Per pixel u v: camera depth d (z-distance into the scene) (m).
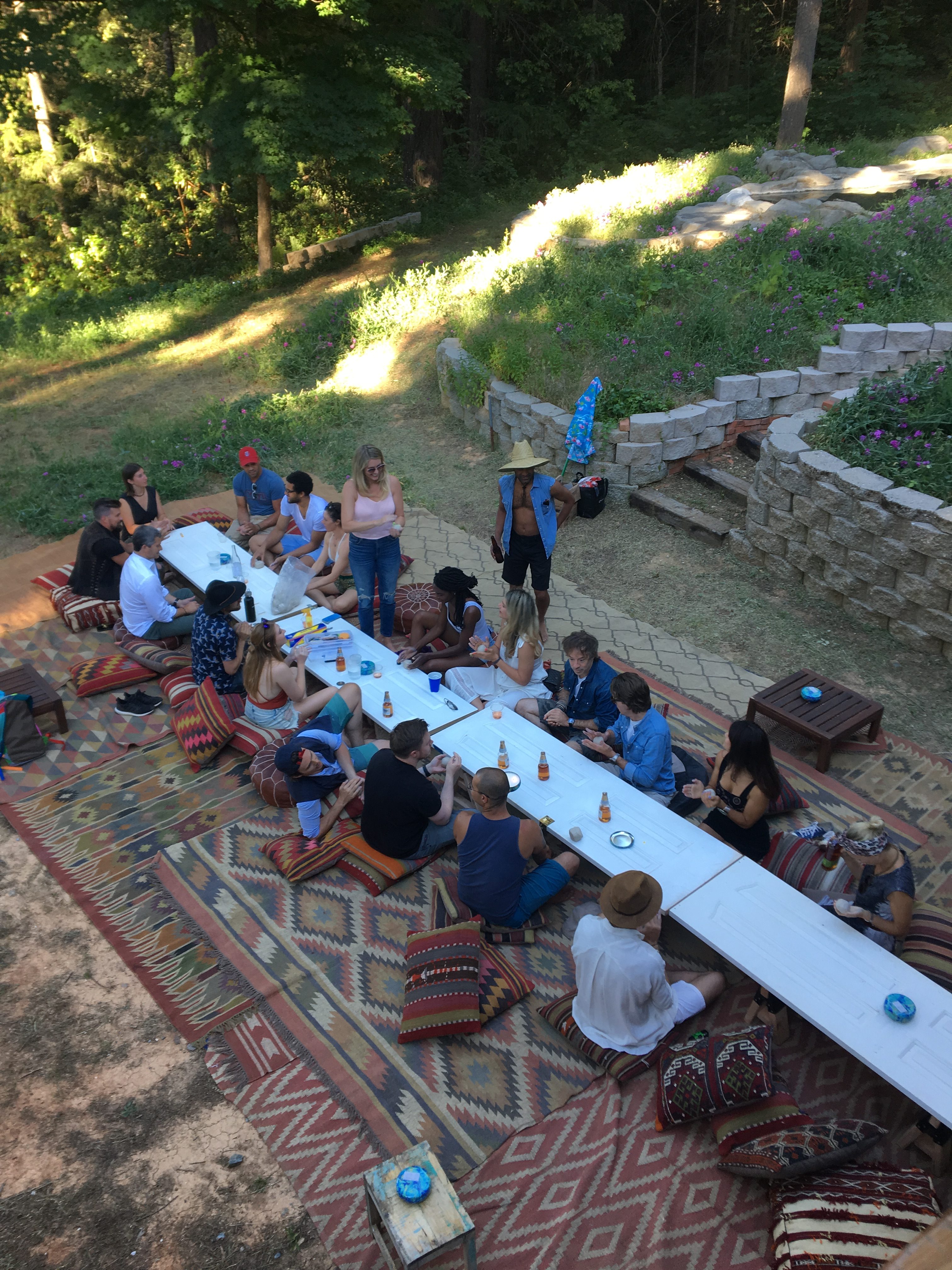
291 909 5.10
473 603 6.64
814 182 14.71
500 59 26.27
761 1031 3.92
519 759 5.57
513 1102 4.03
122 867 5.45
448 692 6.25
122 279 22.80
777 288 11.04
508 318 11.60
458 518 9.58
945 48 24.83
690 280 11.41
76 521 9.89
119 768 6.33
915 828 5.48
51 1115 4.09
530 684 6.30
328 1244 3.54
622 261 12.48
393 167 23.73
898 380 8.54
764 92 24.16
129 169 25.31
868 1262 3.11
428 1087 4.10
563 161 24.73
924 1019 3.80
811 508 7.64
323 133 15.83
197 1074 4.25
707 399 9.72
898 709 6.56
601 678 5.92
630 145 25.02
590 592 8.17
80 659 7.57
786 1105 3.68
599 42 24.16
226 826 5.74
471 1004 4.31
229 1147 3.92
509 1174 3.73
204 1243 3.58
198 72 16.73
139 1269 3.51
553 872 4.96
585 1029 4.20
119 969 4.82
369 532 7.00
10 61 15.55
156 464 11.02
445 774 5.55
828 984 3.98
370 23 16.38
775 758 6.10
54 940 5.00
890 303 10.77
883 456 7.56
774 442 7.93
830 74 23.77
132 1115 4.07
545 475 8.61
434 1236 3.08
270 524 8.87
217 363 14.81
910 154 17.12
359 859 5.29
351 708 6.04
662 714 6.11
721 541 8.63
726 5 26.09
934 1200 3.33
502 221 20.94
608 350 10.55
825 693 6.17
